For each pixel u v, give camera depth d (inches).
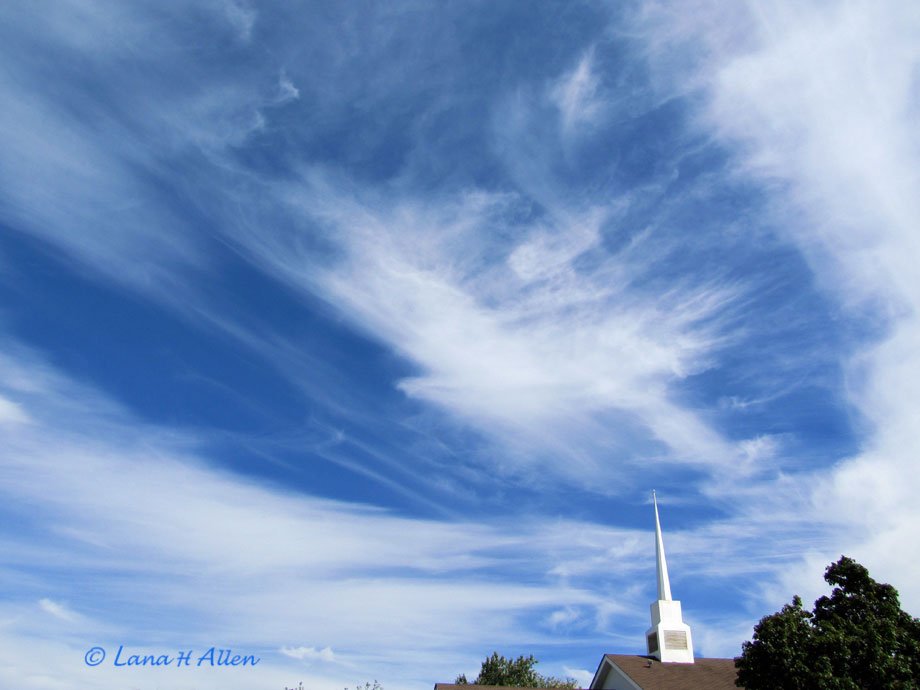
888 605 1275.8
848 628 1242.6
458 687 2016.5
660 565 2300.7
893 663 1180.5
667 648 2126.0
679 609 2201.0
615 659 2066.9
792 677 1188.5
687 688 1859.0
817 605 1347.2
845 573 1336.1
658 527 2373.3
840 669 1188.5
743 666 1278.3
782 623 1253.1
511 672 3048.7
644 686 1877.5
